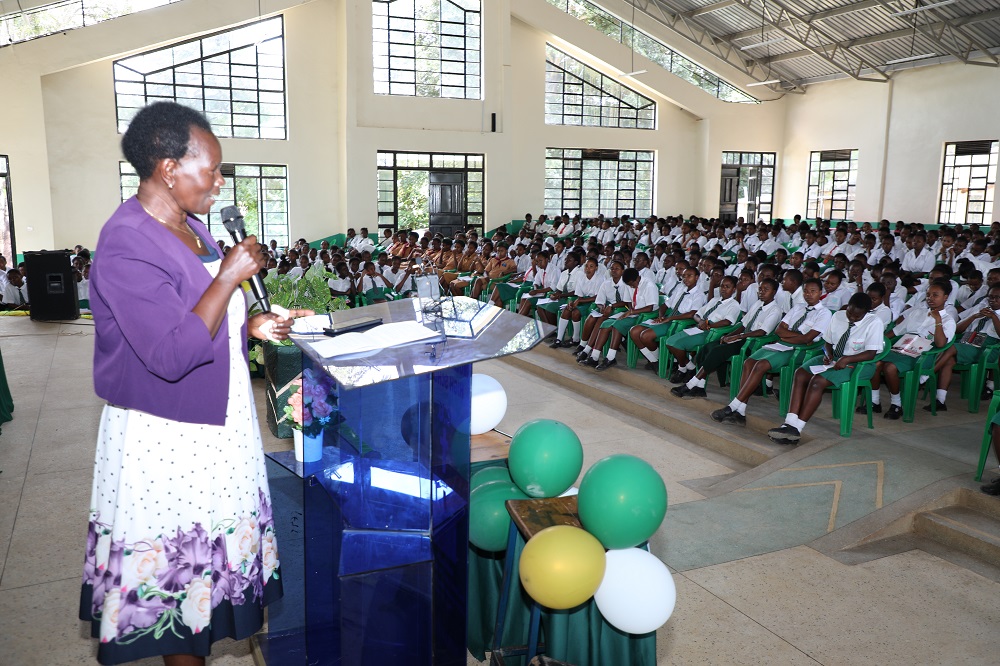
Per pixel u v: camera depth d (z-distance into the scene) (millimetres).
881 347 4250
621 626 1826
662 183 17922
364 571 1758
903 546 3059
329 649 1818
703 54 16766
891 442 4090
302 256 11047
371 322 1848
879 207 16031
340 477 1772
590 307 6617
